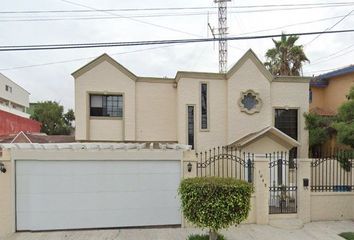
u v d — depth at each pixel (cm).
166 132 1719
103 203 891
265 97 1680
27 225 860
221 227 684
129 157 902
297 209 963
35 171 868
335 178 1061
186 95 1623
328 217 980
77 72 1617
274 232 855
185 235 829
